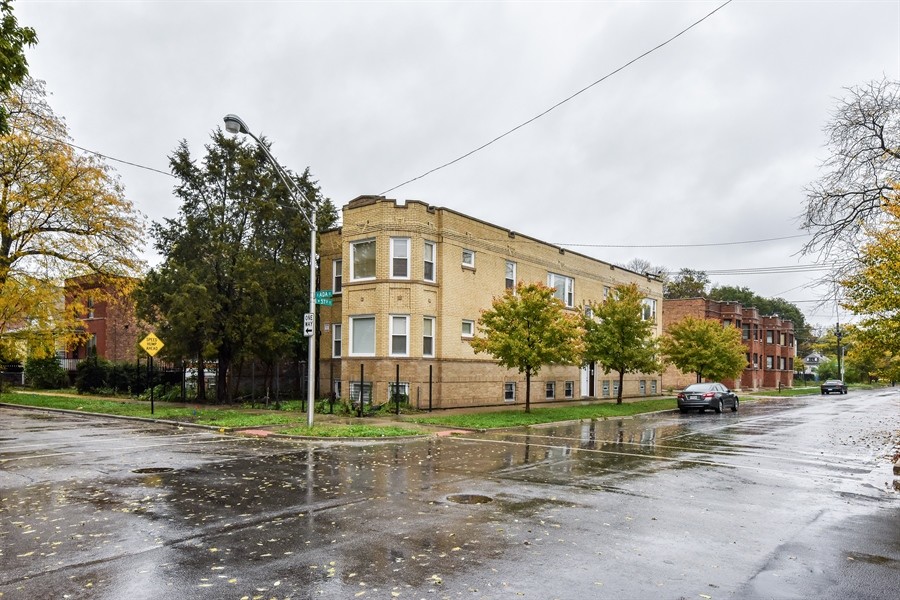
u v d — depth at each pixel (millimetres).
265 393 28844
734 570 6062
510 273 30734
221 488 9836
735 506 8906
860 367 82688
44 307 25922
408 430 17859
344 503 8781
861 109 16719
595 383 36562
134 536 7070
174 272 26250
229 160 27203
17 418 22781
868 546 6926
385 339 25219
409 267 25344
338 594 5355
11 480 10531
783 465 12852
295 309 28672
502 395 29266
